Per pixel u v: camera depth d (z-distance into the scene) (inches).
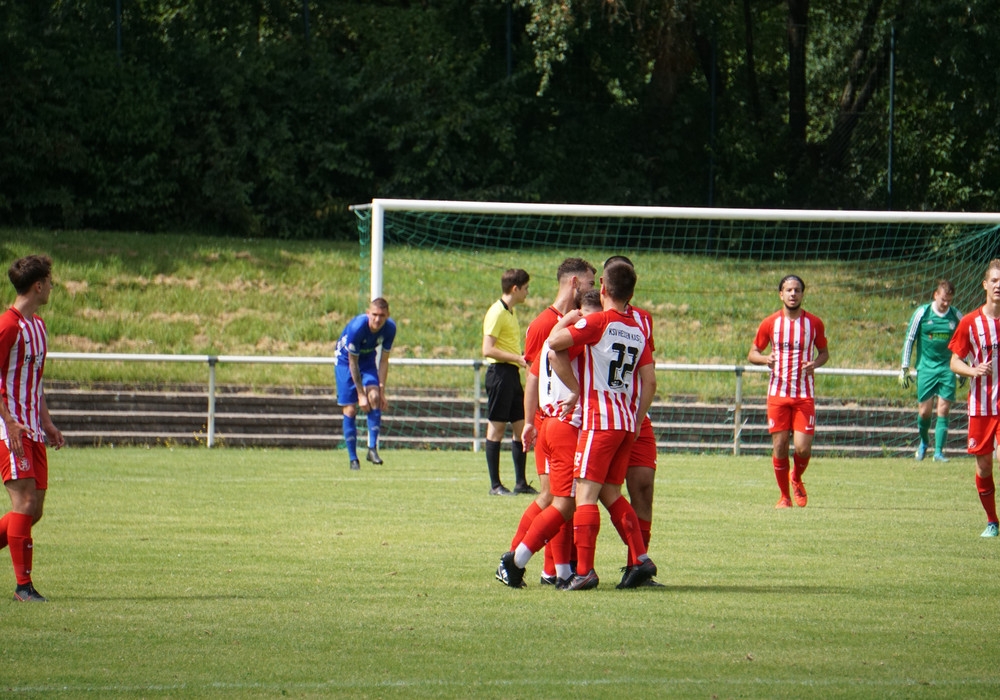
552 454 927.7
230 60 3567.9
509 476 1768.0
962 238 3211.1
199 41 3597.4
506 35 3895.2
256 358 2139.5
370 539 1163.3
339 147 3585.1
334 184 3668.8
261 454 2058.3
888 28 3823.8
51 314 2632.9
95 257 2920.8
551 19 3427.7
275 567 1005.8
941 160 3882.9
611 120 3905.0
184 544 1125.7
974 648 737.6
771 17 4451.3
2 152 3243.1
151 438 2192.4
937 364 2091.5
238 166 3506.4
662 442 2282.2
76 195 3400.6
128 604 851.4
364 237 2458.2
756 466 1980.8
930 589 929.5
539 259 3221.0
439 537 1179.3
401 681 650.8
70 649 718.5
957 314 2090.3
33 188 3321.9
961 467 2011.6
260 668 676.1
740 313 2883.9
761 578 978.7
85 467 1808.6
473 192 3708.2
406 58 3814.0
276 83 3585.1
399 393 2400.3
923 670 684.7
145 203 3412.9
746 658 708.0
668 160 3900.1
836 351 2699.3
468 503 1445.6
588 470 911.0
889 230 3713.1
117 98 3363.7
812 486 1700.3
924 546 1155.9
